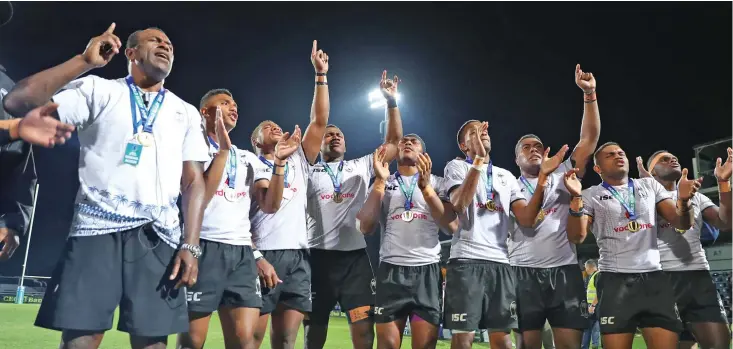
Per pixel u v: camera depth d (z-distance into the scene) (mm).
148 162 2750
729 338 5262
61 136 2434
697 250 5430
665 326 4887
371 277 5145
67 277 2547
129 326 2600
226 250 4148
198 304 3996
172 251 2816
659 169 5574
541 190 4762
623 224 5094
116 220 2639
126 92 2844
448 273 4871
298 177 5012
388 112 5469
